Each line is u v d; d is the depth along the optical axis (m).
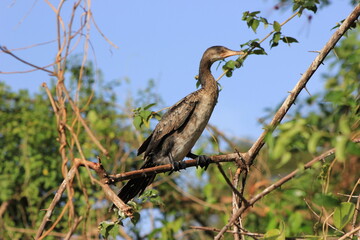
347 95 6.93
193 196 14.91
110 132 14.78
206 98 11.55
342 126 5.80
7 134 15.16
